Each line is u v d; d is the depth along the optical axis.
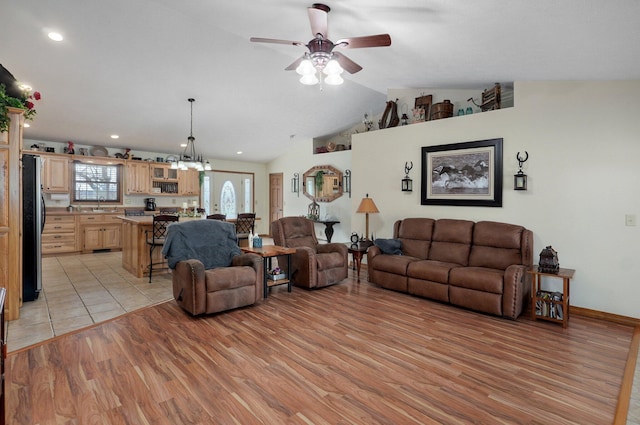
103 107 5.63
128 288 4.45
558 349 2.77
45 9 3.41
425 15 2.54
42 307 3.69
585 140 3.59
